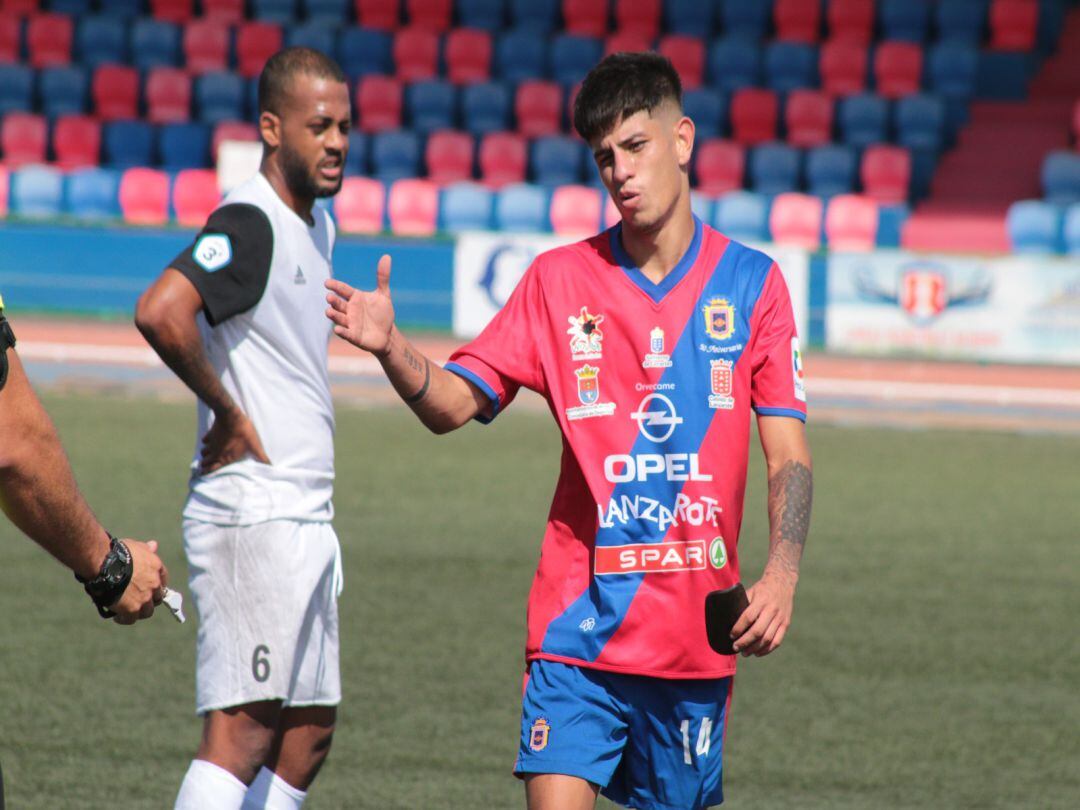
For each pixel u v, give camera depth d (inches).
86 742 719.1
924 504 1333.7
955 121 2957.7
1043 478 1467.8
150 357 2091.5
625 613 451.2
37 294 2407.7
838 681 852.0
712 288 458.3
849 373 2068.2
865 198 2731.3
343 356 2182.6
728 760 724.7
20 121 2972.4
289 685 524.7
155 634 908.6
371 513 1234.0
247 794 540.4
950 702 817.5
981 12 3088.1
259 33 3125.0
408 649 885.2
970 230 2687.0
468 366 461.4
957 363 2130.9
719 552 454.6
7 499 338.3
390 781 677.3
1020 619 982.4
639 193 443.8
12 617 928.3
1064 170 2711.6
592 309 458.6
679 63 3026.6
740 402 457.7
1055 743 755.4
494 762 706.8
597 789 462.6
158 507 1211.2
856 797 676.7
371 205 2711.6
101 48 3161.9
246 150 2170.3
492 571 1066.1
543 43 3083.2
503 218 2682.1
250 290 513.7
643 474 454.0
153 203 2751.0
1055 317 2087.8
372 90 3016.7
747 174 2859.3
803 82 3021.7
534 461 1480.1
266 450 522.6
